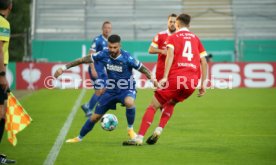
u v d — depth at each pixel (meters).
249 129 29.50
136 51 67.75
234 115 36.12
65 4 75.81
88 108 34.69
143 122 23.89
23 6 64.88
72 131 28.73
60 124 31.48
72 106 41.66
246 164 20.12
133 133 25.27
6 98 19.53
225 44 69.00
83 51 68.75
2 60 18.91
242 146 24.03
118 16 75.44
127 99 24.31
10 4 20.14
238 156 21.66
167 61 23.20
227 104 43.28
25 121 21.61
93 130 28.80
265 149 23.28
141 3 76.12
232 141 25.41
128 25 74.81
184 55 23.47
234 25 74.62
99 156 21.58
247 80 59.66
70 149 23.20
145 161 20.61
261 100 46.44
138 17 75.31
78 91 54.78
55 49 68.69
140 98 48.00
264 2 75.44
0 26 19.75
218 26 74.56
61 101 45.47
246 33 74.06
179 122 32.47
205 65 24.17
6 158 20.66
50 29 74.62
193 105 42.59
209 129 29.48
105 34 34.34
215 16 75.00
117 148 23.34
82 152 22.47
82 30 74.75
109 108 24.56
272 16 74.75
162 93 23.48
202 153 22.27
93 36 74.56
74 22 75.12
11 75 57.75
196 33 74.56
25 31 65.38
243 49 68.12
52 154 22.06
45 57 68.62
